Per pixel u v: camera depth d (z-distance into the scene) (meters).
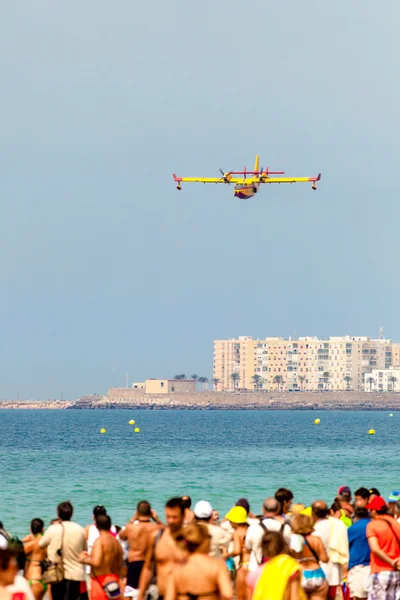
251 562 52.38
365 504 60.88
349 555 58.34
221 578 38.72
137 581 54.03
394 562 52.41
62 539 55.34
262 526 52.66
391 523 53.53
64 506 56.19
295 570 39.56
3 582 34.16
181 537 45.94
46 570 55.16
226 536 51.28
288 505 60.62
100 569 53.09
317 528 57.00
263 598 39.41
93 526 63.72
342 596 65.81
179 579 39.06
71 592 55.25
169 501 47.00
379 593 52.62
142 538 54.41
